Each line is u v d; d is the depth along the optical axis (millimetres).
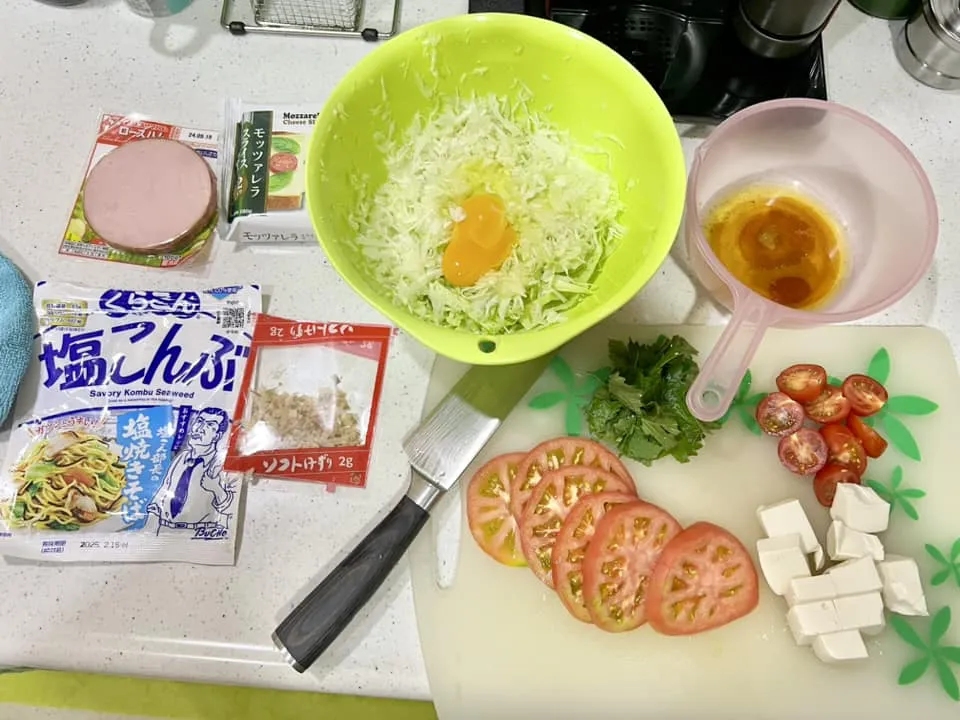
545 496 765
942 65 886
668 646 728
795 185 836
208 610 734
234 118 881
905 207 769
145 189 815
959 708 715
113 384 786
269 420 782
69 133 900
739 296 699
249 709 712
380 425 793
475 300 722
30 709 716
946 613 737
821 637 700
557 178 758
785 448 779
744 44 854
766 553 728
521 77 749
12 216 866
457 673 717
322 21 935
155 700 715
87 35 936
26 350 787
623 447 771
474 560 751
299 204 828
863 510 728
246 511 765
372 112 722
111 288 833
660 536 751
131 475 757
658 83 868
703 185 819
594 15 873
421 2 946
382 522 724
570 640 729
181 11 941
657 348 780
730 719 712
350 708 712
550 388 808
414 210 753
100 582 742
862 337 825
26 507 746
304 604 689
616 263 715
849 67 922
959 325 832
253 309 815
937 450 790
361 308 834
